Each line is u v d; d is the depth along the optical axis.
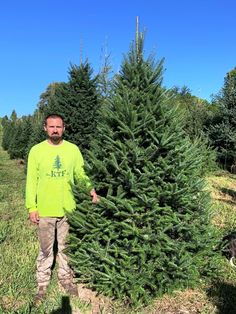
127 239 4.70
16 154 27.34
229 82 16.27
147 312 4.51
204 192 5.15
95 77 10.31
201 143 13.40
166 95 4.96
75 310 4.55
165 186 4.63
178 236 4.94
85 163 5.06
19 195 12.16
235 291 4.96
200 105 16.45
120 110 4.78
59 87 10.80
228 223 7.71
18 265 5.68
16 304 4.64
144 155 4.68
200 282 5.07
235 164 15.12
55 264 5.73
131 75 4.97
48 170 4.77
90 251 4.80
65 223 4.95
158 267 4.66
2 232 7.40
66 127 9.80
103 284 4.78
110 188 4.75
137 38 5.00
